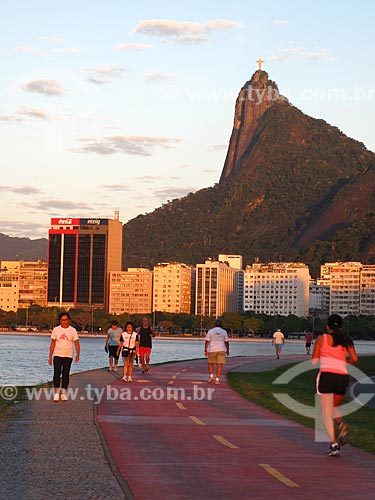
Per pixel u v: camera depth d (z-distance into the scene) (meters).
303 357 77.38
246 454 17.78
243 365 58.78
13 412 24.66
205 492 13.89
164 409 26.42
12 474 14.88
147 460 16.77
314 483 14.79
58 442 18.72
